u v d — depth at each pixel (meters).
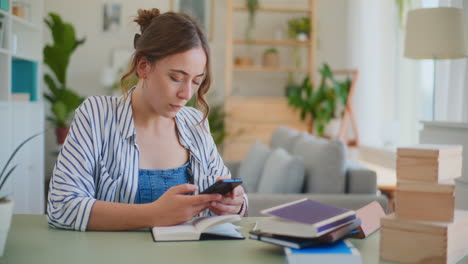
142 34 1.26
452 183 0.92
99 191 1.32
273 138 4.16
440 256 0.90
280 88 6.09
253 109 5.50
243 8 5.48
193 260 0.95
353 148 4.71
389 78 4.92
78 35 5.98
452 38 2.70
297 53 5.93
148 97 1.25
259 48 5.98
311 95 5.20
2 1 3.04
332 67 5.92
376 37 5.07
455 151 0.98
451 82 2.83
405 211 0.95
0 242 0.91
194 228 1.13
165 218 1.14
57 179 1.22
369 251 1.03
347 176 2.54
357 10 5.17
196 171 1.47
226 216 1.13
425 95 4.27
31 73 3.71
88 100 1.37
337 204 2.36
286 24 5.98
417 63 4.38
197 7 6.01
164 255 0.98
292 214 0.95
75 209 1.17
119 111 1.36
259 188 2.91
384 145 4.95
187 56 1.17
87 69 6.00
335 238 0.93
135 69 1.28
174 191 1.16
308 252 0.89
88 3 5.97
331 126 5.12
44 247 1.03
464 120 2.62
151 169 1.41
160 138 1.43
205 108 1.43
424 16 2.78
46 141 5.88
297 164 2.55
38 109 3.70
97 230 1.17
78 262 0.93
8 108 3.09
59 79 5.31
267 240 0.96
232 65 5.48
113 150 1.34
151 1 6.02
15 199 3.24
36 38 3.76
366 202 2.37
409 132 4.53
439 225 0.90
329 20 5.90
